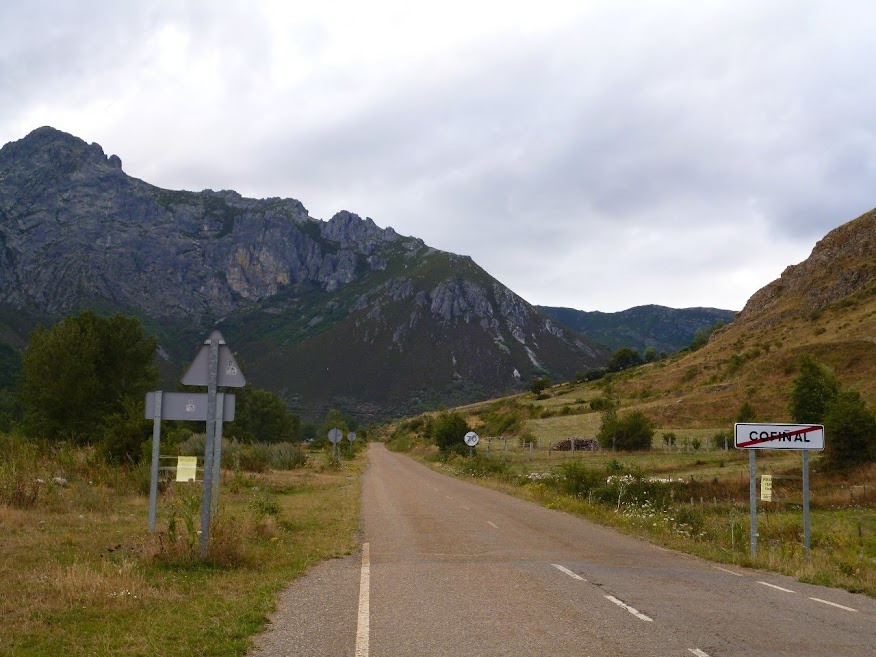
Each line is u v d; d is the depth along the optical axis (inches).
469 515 777.6
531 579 394.6
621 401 3949.3
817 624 305.3
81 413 1748.3
